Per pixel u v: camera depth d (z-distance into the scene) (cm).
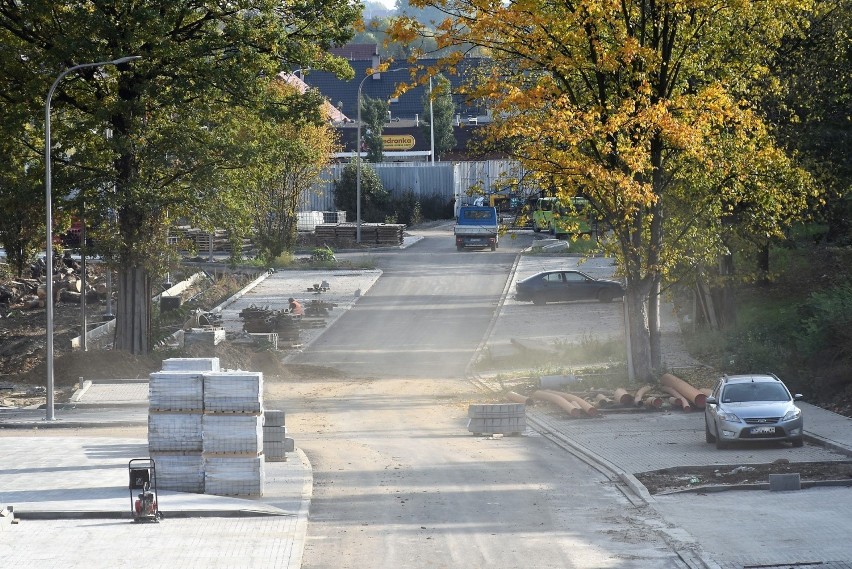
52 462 5806
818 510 4350
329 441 6619
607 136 7800
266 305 13712
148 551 3897
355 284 15338
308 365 9919
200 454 4966
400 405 8081
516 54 7950
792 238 11919
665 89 7988
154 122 9850
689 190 8388
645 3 7969
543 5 7750
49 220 7575
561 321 12119
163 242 9750
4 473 5481
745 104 8094
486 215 18650
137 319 9788
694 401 7319
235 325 12188
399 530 4278
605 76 8156
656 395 7744
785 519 4228
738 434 5741
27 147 9875
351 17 9512
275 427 5841
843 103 9462
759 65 8294
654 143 7950
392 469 5641
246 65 9325
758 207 8575
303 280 15812
